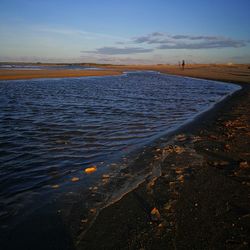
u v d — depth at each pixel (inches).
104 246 126.3
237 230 133.1
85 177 210.7
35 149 279.3
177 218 146.2
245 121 389.7
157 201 166.9
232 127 355.6
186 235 130.9
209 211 151.7
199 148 270.7
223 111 491.8
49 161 246.2
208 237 128.5
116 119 435.2
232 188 179.8
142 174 211.8
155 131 358.6
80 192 185.3
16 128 365.1
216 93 850.8
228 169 213.5
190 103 633.0
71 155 262.4
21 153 267.0
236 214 147.8
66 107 544.7
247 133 319.6
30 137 323.3
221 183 188.1
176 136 324.8
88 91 866.1
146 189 184.5
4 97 670.5
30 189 191.8
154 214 151.1
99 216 153.1
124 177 207.8
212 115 458.6
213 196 169.3
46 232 140.3
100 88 979.9
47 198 178.1
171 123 409.4
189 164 227.9
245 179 193.3
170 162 234.2
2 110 495.5
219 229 134.4
